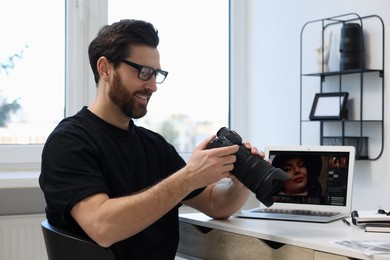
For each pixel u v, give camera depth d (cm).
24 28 277
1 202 257
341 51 262
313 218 171
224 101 340
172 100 321
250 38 339
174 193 144
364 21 263
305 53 296
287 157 192
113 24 165
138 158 171
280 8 314
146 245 162
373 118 259
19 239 252
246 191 174
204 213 181
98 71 165
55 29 285
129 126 176
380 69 255
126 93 161
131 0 305
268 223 167
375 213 169
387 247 129
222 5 338
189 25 326
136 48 160
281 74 314
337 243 134
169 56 320
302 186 188
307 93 295
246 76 342
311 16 292
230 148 148
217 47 337
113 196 159
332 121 270
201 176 145
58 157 149
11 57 275
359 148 262
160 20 316
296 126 303
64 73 288
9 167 274
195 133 329
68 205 142
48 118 285
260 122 331
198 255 175
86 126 162
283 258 145
